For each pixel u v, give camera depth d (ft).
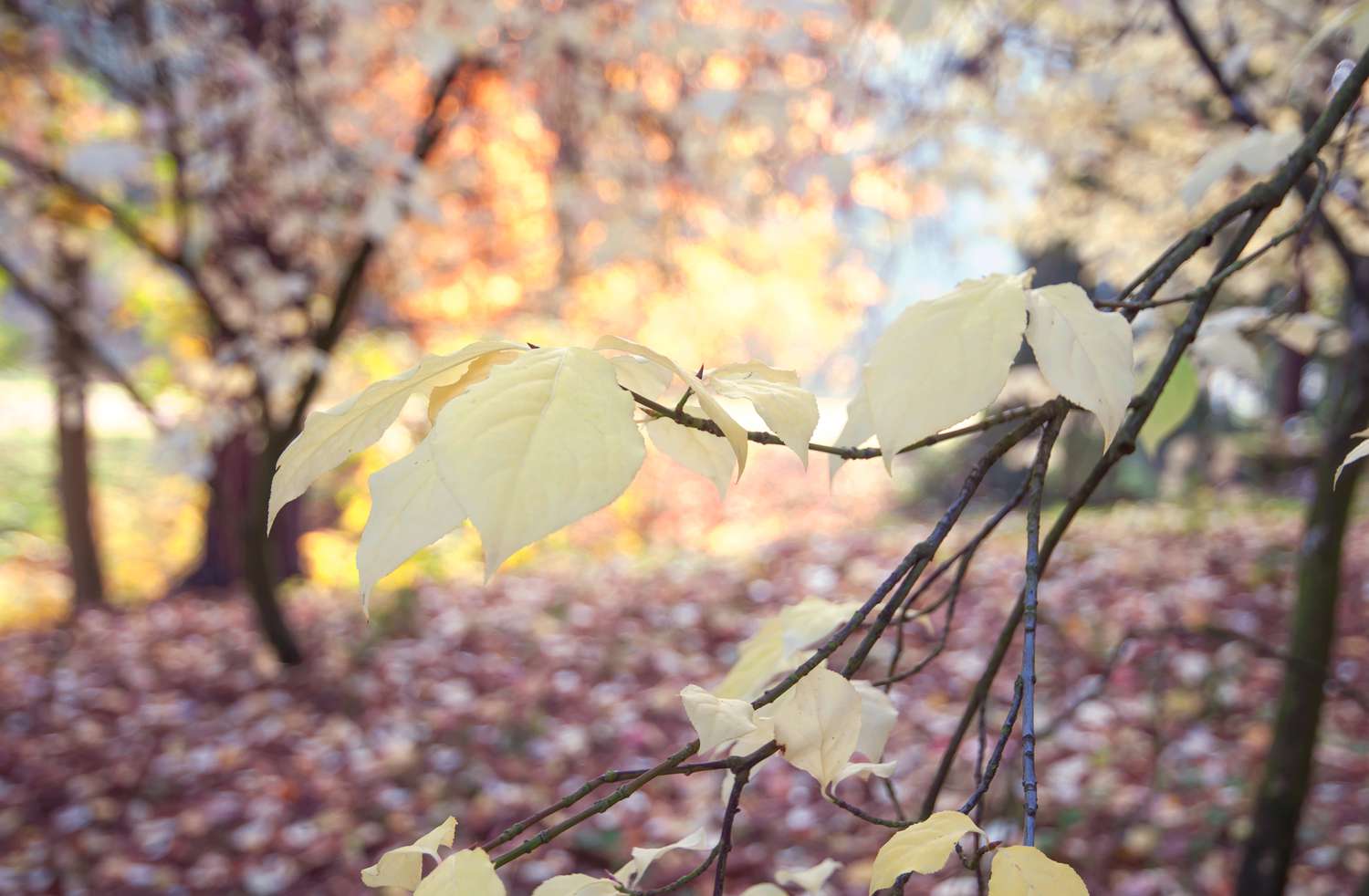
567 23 13.93
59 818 14.58
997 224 13.38
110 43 14.57
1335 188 6.54
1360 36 2.90
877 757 2.42
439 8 12.72
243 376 16.34
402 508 1.63
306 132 14.88
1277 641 17.15
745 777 1.95
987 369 1.75
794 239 21.63
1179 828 11.28
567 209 16.52
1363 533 24.04
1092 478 2.60
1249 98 9.03
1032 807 1.60
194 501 31.09
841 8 10.28
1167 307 7.57
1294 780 7.95
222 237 16.17
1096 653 16.24
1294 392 30.09
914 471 44.06
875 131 12.30
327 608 23.98
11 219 16.25
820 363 30.22
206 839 13.89
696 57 14.62
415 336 22.33
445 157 19.42
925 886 7.61
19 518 41.42
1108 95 9.56
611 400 1.45
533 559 31.27
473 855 1.69
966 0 10.35
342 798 14.66
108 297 18.39
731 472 2.35
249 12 14.66
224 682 19.30
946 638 2.68
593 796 14.15
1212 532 25.13
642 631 21.13
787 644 2.73
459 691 18.21
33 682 19.88
